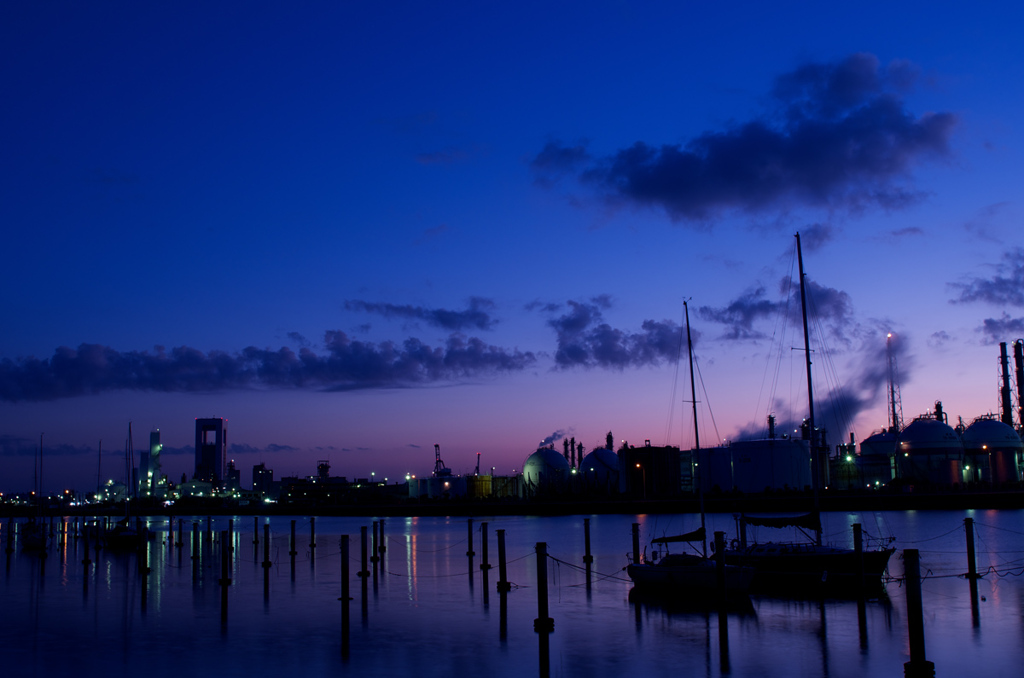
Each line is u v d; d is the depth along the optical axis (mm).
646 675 32750
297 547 106500
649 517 176250
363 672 33781
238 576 68938
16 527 179500
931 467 191875
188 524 192375
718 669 33469
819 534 56625
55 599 55500
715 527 132750
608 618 44719
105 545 107312
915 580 26609
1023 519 135500
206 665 35344
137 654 37594
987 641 37531
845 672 32688
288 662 35656
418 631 42094
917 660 26375
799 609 45969
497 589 55500
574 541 108938
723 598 41125
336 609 49688
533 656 36188
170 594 57500
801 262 64250
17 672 34625
